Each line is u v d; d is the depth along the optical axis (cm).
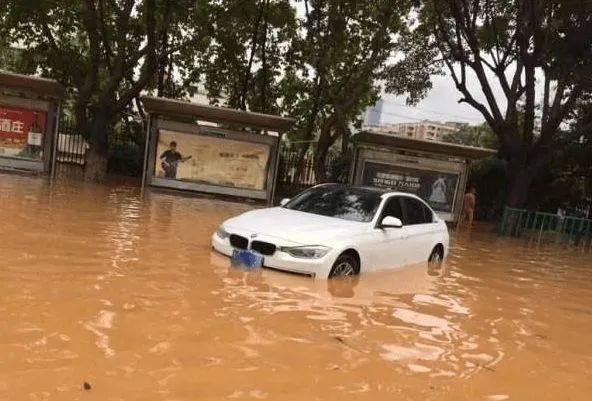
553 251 1703
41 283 609
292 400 397
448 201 2217
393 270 898
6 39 2636
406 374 471
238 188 2169
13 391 364
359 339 546
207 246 923
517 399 449
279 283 712
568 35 1867
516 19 2098
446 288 850
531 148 2159
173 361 441
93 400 363
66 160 2784
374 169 2214
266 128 2158
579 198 2847
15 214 1053
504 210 2094
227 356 464
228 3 2325
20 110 1992
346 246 771
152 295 609
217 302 609
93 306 550
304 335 537
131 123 2761
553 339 643
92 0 2072
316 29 2334
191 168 2139
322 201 923
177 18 2206
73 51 2552
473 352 554
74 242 848
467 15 2088
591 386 501
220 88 2934
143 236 975
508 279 1032
